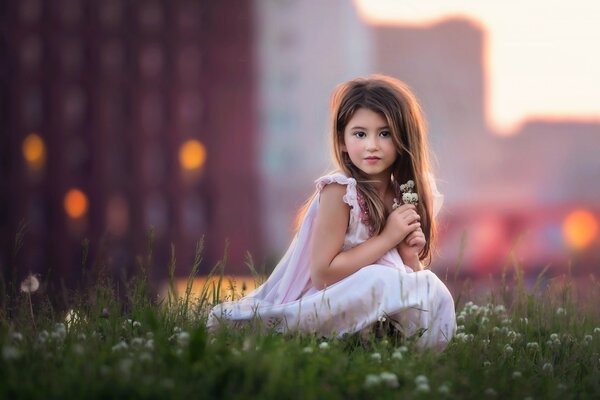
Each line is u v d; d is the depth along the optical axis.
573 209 139.38
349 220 6.70
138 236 96.75
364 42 173.12
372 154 6.78
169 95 100.88
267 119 134.50
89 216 95.50
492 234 140.12
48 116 95.75
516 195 188.38
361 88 6.90
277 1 138.12
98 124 97.44
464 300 8.34
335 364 5.26
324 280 6.58
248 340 5.29
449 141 188.50
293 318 6.40
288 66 139.25
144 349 5.43
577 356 6.49
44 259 93.19
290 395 4.69
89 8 98.06
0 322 6.29
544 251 135.38
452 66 191.12
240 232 102.62
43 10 96.31
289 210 127.62
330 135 7.09
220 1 103.44
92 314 6.45
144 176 98.69
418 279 6.29
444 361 5.93
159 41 100.81
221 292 7.05
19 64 95.25
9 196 93.75
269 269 7.55
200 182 101.56
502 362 6.12
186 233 99.44
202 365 4.99
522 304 7.72
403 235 6.62
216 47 103.19
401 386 5.14
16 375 4.83
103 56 98.31
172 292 6.71
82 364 4.99
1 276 6.63
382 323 6.35
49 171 95.12
